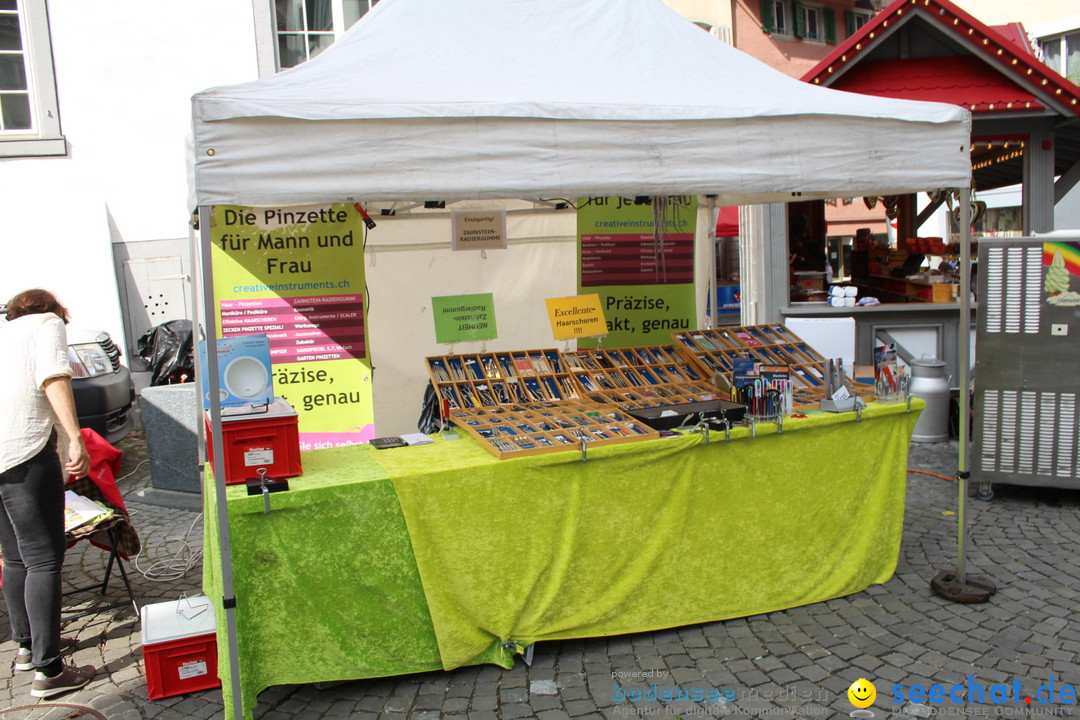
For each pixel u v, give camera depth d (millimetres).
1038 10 13062
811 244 7887
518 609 3240
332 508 2930
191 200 3277
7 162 7945
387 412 5332
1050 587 3898
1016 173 8477
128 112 8188
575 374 4289
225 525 2682
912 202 8297
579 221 5254
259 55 8430
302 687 3180
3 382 3131
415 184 2766
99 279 8211
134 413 8242
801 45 16922
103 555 4789
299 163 2627
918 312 6996
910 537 4617
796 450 3662
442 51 3465
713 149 3139
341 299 4602
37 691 3205
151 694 3150
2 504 3139
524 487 3172
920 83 6961
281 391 4539
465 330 4570
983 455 5199
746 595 3648
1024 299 4977
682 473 3432
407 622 3123
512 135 2867
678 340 4758
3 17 7941
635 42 3883
